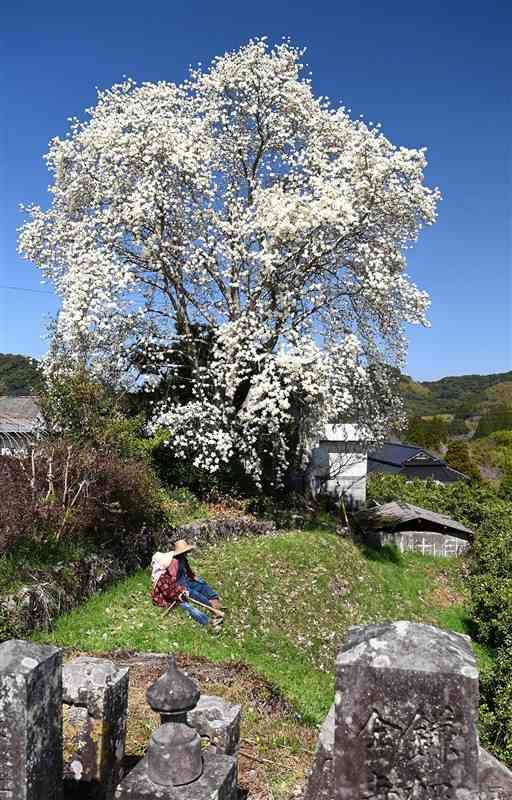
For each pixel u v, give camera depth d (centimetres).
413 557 2227
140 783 372
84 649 916
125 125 1917
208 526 1736
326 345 1938
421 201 1892
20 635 907
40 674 369
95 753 468
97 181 1959
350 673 310
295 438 2148
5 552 1040
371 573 1858
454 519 2691
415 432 6209
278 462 2141
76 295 1658
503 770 416
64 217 2059
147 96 2095
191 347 2039
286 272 1969
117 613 1104
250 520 1923
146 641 984
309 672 1165
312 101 2188
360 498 2677
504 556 1819
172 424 1916
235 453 2067
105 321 1730
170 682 395
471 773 298
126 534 1410
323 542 1878
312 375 1766
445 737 302
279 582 1522
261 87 2092
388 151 1934
